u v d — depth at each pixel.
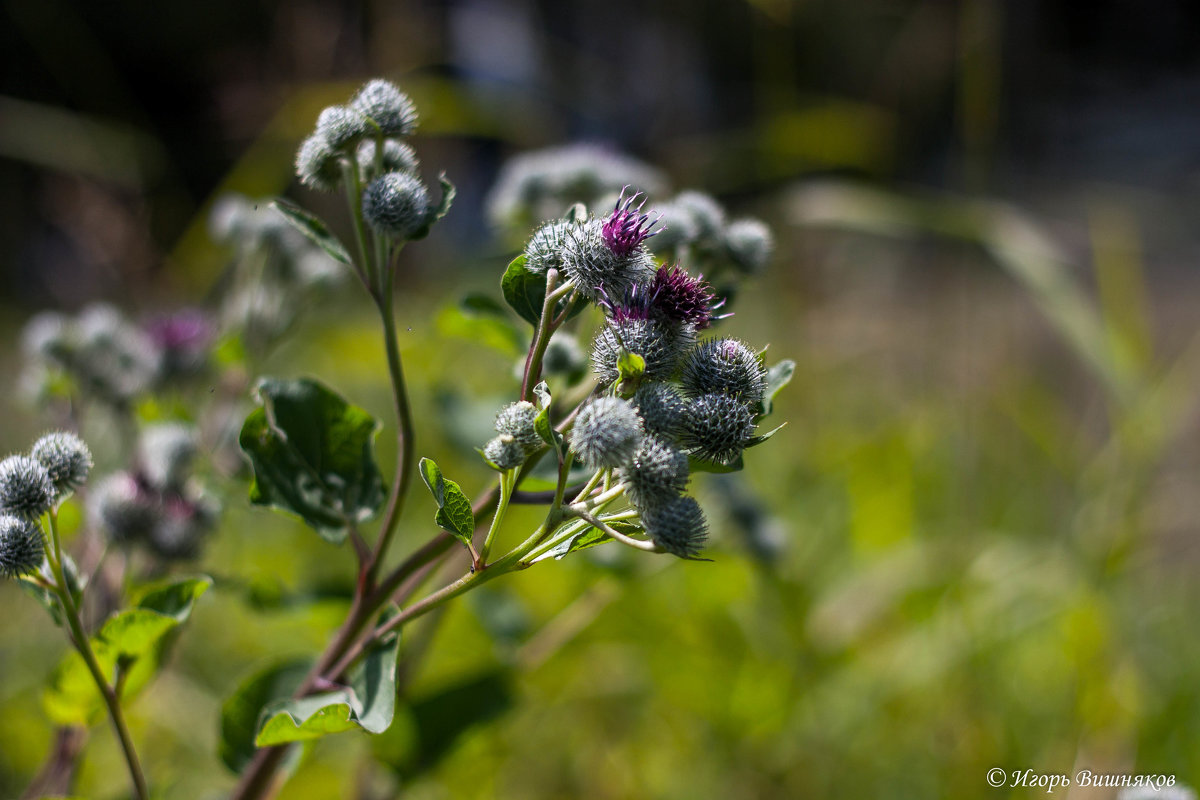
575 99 1.35
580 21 1.85
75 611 0.40
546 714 0.64
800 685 0.64
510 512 0.67
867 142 0.93
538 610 0.66
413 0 1.08
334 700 0.39
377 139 0.41
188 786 0.60
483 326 0.49
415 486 0.80
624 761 0.64
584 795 0.62
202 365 0.56
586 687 0.66
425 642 0.54
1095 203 0.88
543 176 0.57
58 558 0.39
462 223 1.19
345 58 1.05
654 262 0.39
